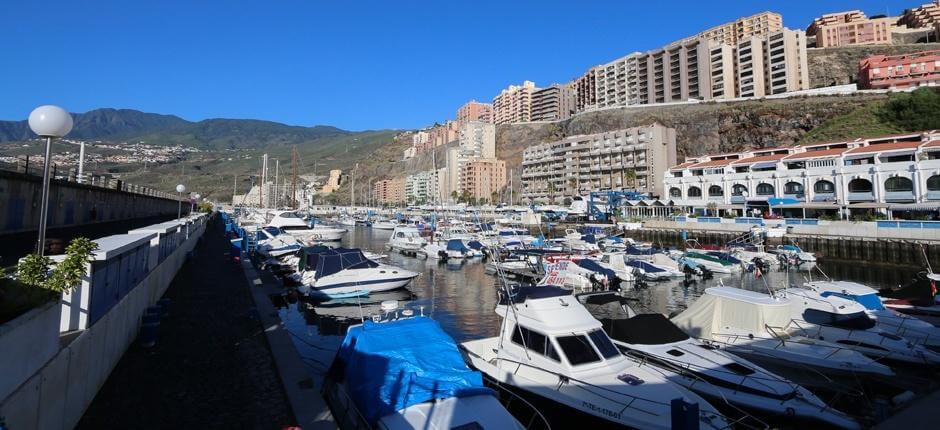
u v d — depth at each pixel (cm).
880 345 1437
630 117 15350
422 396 872
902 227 4434
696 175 8406
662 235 6638
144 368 1158
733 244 4856
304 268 2850
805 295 1780
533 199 15550
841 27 17962
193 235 3909
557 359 1136
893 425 948
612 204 9012
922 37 17825
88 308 937
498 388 1209
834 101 11944
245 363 1223
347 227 10669
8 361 578
